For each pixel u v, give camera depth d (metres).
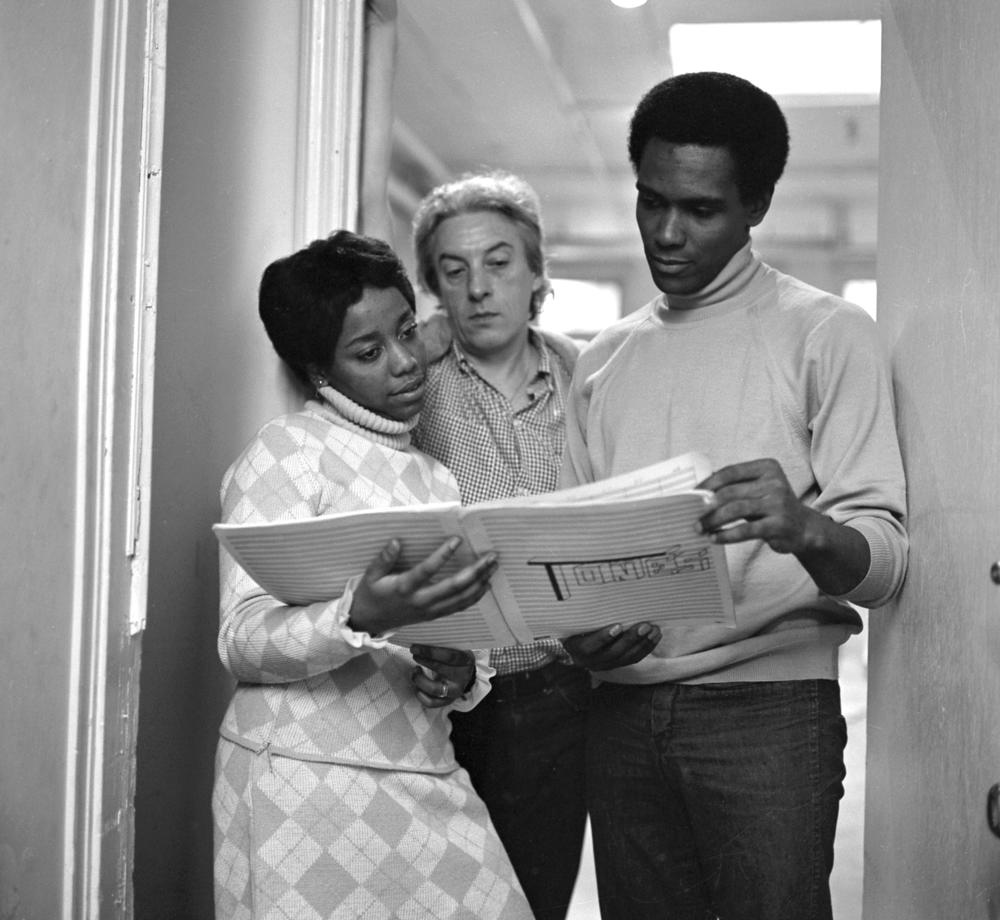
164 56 1.65
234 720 1.52
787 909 1.46
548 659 1.91
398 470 1.59
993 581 1.27
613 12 2.60
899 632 1.60
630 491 1.23
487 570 1.25
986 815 1.30
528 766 1.91
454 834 1.53
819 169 2.95
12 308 1.58
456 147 3.02
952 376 1.42
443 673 1.53
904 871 1.60
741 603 1.50
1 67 1.57
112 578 1.59
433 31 2.68
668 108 1.50
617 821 1.61
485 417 1.93
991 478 1.30
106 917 1.58
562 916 1.95
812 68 2.77
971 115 1.39
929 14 1.54
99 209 1.59
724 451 1.52
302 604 1.41
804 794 1.48
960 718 1.39
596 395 1.65
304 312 1.56
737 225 1.53
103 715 1.57
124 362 1.61
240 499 1.53
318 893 1.44
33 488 1.59
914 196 1.58
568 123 2.95
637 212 1.57
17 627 1.61
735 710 1.50
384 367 1.57
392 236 2.18
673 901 1.60
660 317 1.63
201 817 2.04
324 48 2.04
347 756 1.47
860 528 1.43
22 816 1.59
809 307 1.54
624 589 1.29
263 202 2.03
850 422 1.49
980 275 1.35
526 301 1.95
